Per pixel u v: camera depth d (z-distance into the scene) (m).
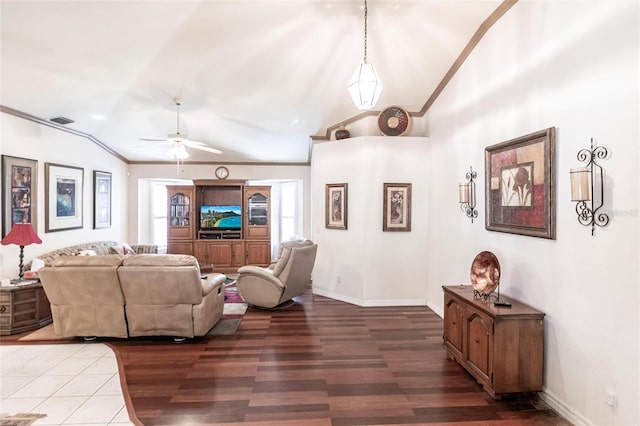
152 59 3.94
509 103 3.11
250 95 4.86
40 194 5.13
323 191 5.67
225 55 3.94
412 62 4.15
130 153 7.36
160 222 8.34
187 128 6.07
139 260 3.56
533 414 2.46
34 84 4.22
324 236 5.65
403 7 3.27
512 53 3.06
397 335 3.93
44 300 4.19
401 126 5.16
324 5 3.23
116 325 3.65
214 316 4.05
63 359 3.29
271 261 8.05
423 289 5.14
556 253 2.52
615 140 2.05
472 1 3.17
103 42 3.57
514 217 2.98
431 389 2.77
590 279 2.23
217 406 2.52
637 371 1.94
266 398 2.62
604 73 2.12
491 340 2.60
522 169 2.87
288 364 3.19
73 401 2.58
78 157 6.02
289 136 6.45
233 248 7.79
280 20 3.41
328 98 4.96
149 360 3.27
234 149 7.20
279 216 8.63
